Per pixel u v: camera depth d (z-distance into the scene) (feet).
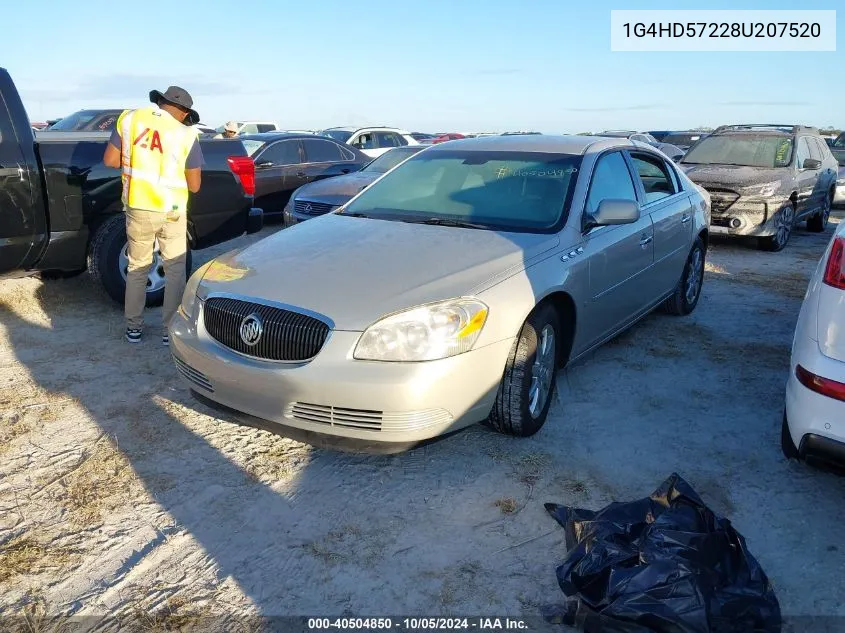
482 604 8.59
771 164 32.94
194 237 20.62
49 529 9.87
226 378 11.00
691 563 7.77
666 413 13.69
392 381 10.00
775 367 16.20
